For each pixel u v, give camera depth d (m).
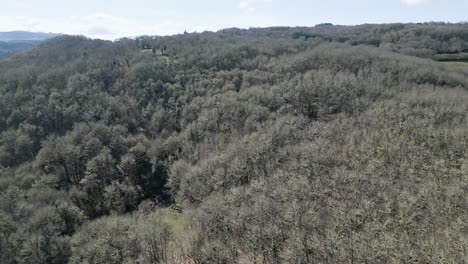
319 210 35.88
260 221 35.59
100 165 61.78
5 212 44.28
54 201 50.53
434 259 24.88
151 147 69.88
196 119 77.38
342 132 56.66
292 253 30.05
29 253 38.25
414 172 40.41
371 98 70.81
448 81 80.75
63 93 85.31
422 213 31.64
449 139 46.75
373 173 41.22
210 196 47.12
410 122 54.12
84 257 37.69
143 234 39.75
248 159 53.34
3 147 67.12
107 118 79.12
